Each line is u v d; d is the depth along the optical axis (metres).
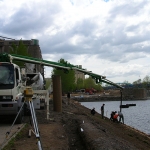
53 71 82.62
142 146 15.12
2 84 13.12
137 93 142.62
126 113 53.88
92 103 103.44
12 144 9.02
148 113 53.47
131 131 21.58
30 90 9.68
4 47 60.03
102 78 22.83
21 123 13.81
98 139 10.44
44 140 10.45
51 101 32.03
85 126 13.93
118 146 9.76
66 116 19.16
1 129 12.06
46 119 16.36
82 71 21.42
